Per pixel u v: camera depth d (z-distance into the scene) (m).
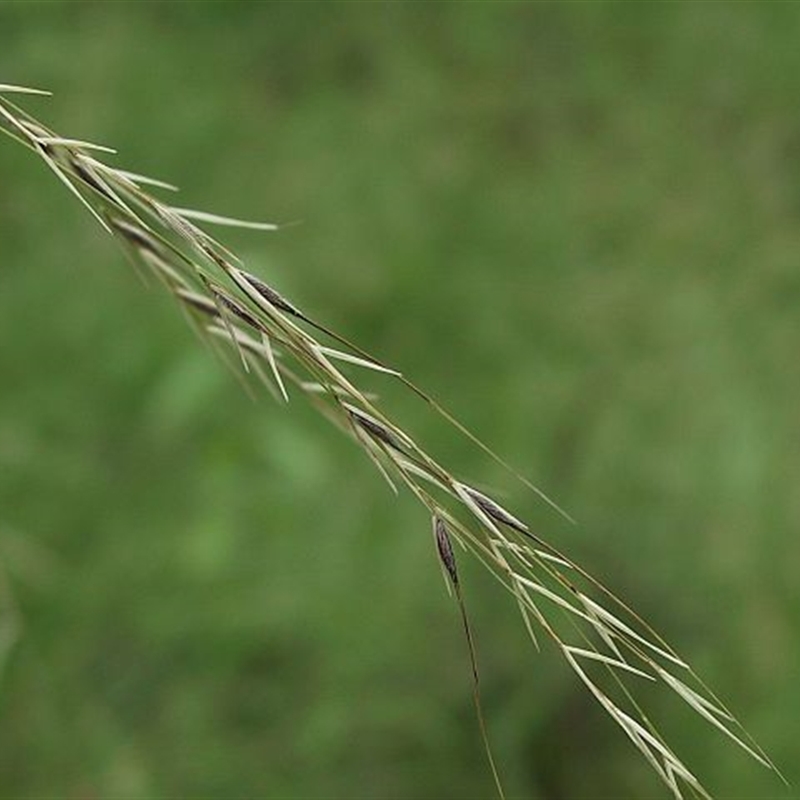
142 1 11.82
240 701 8.28
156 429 9.15
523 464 9.14
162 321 9.66
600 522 8.80
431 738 8.11
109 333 9.70
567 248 10.59
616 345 9.99
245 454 9.06
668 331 10.02
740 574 8.59
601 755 8.01
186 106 11.23
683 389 9.62
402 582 8.52
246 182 10.95
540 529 8.80
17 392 9.55
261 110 11.35
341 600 8.50
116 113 11.16
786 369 9.73
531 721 8.09
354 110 11.34
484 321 10.16
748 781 7.86
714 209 10.70
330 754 8.09
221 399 9.23
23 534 8.78
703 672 8.17
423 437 9.42
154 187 10.84
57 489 9.04
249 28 11.80
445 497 8.84
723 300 10.16
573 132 11.28
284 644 8.43
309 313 10.11
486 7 11.88
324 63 11.68
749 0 11.76
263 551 8.69
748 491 8.96
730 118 11.24
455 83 11.52
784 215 10.66
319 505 8.81
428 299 10.26
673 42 11.67
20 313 9.94
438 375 9.90
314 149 11.11
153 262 4.48
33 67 11.34
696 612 8.44
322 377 3.56
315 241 10.60
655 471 9.12
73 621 8.39
